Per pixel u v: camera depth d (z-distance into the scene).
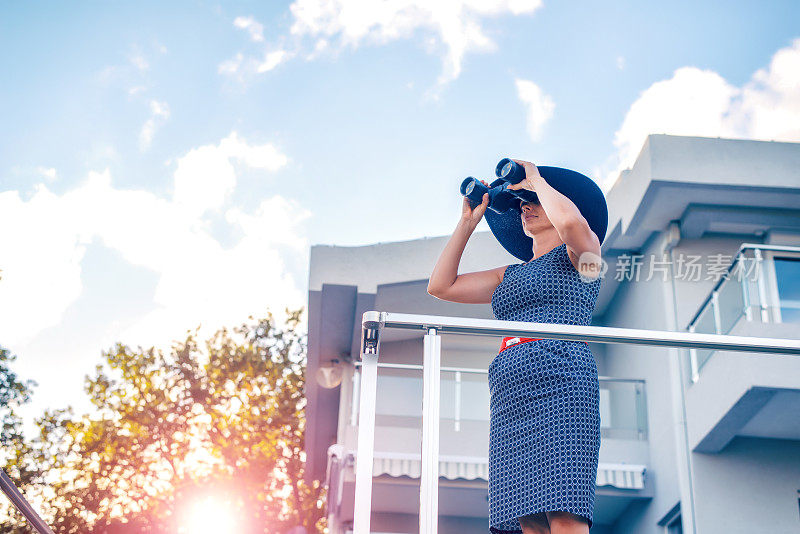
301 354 23.11
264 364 22.52
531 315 2.62
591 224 2.97
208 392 22.28
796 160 10.24
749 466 10.05
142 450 21.67
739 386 8.96
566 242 2.56
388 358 12.39
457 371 11.09
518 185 2.81
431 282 2.97
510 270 2.77
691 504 9.97
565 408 2.39
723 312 9.41
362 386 2.34
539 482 2.34
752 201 10.45
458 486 10.44
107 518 21.20
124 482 21.61
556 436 2.37
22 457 21.64
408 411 11.07
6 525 17.52
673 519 10.61
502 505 2.42
